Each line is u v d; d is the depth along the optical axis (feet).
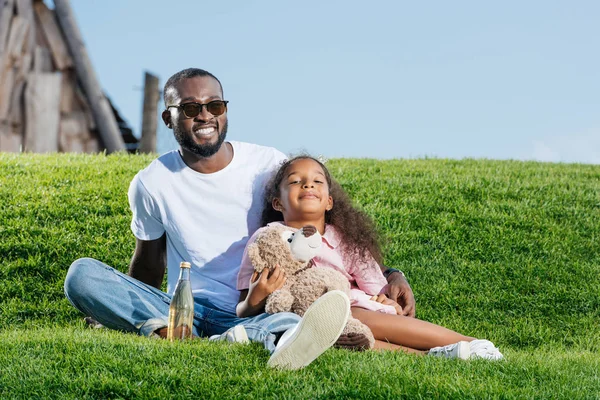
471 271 25.04
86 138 43.98
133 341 13.58
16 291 21.57
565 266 25.81
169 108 15.43
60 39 43.50
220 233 15.71
